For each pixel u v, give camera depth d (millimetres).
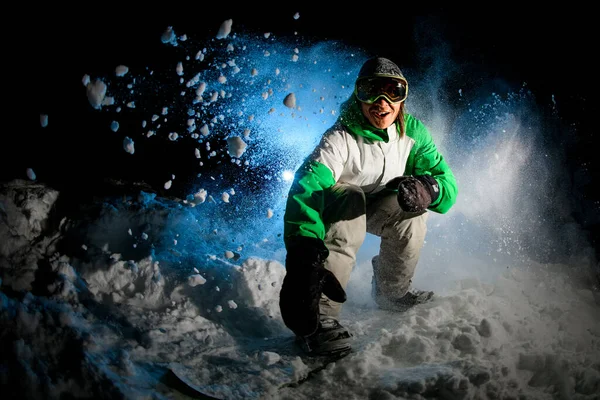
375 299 2662
